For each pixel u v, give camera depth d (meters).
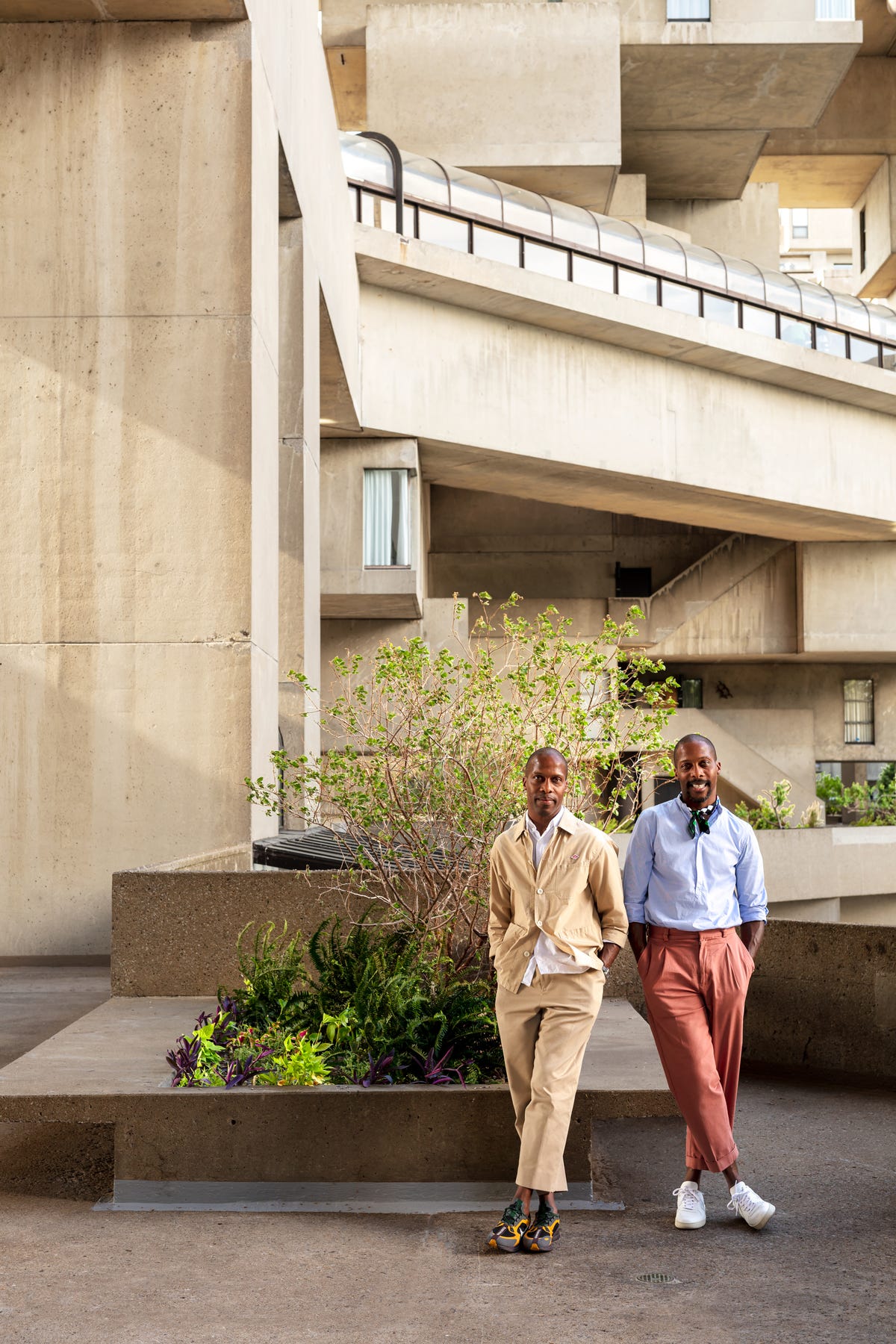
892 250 34.16
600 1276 4.02
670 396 22.23
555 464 20.88
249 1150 4.78
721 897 4.64
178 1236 4.40
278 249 11.67
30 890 9.59
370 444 19.14
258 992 5.76
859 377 23.86
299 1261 4.14
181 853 9.52
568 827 4.44
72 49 9.98
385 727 6.59
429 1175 4.77
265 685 10.20
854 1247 4.32
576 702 6.59
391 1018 5.25
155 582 9.66
